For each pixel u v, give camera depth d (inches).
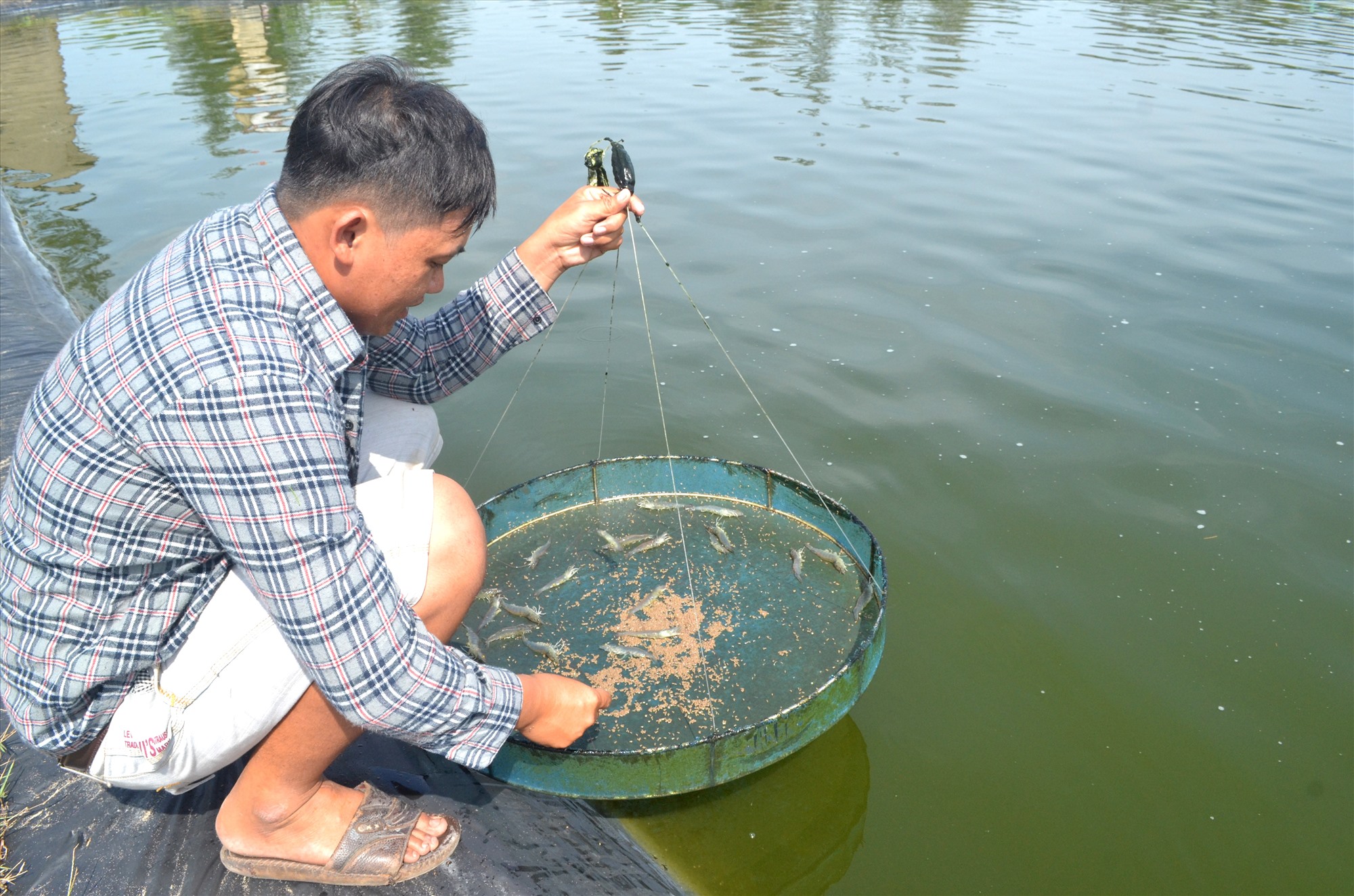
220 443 51.5
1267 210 239.5
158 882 69.9
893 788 93.2
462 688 61.9
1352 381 162.6
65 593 55.6
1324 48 425.7
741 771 82.8
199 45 513.7
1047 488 137.1
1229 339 177.2
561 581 112.3
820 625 104.6
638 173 272.8
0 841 73.2
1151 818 90.4
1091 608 115.3
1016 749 97.5
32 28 599.2
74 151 312.5
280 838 67.8
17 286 199.3
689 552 117.0
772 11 555.2
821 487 137.5
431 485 67.6
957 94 355.6
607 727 91.8
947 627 112.8
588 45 470.6
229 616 60.1
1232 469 140.2
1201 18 509.7
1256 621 113.3
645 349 176.7
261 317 53.6
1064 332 181.2
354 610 55.8
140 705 60.0
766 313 189.6
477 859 74.1
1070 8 549.3
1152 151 287.1
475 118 57.7
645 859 83.8
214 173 282.8
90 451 52.7
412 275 58.2
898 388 163.0
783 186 261.1
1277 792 92.7
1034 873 84.4
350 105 53.2
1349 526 128.2
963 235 227.5
